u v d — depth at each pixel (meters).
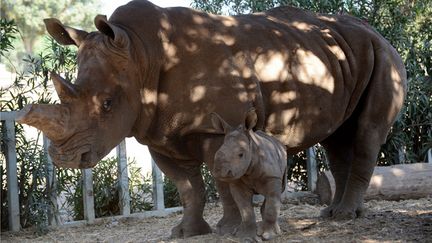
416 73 11.39
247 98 6.57
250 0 11.37
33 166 8.92
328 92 7.28
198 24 6.72
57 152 5.80
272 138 6.48
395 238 6.40
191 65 6.50
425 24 12.29
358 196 7.79
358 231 6.89
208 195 10.43
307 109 7.11
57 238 8.45
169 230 8.27
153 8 6.62
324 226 7.29
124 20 6.46
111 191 9.84
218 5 11.60
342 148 8.18
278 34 7.11
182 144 6.67
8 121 8.77
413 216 7.77
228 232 6.68
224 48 6.65
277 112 6.94
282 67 6.94
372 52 7.73
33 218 9.02
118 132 6.14
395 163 11.42
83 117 5.86
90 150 5.89
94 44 6.17
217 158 5.83
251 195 6.39
